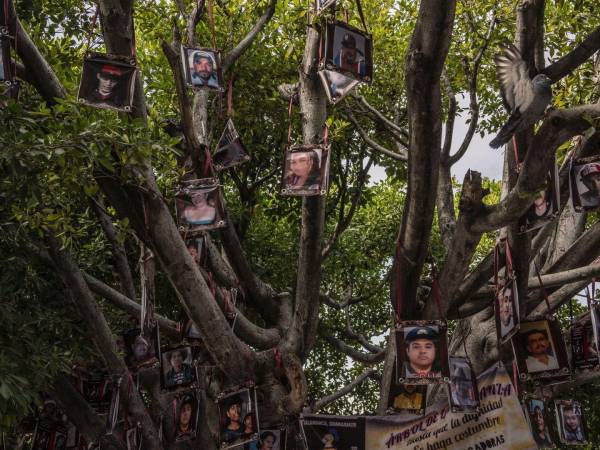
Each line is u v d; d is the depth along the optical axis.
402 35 15.64
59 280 11.05
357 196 15.32
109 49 9.09
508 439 10.88
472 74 13.09
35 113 8.45
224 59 11.52
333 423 11.20
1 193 8.98
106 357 10.93
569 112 7.79
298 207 15.86
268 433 10.99
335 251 17.89
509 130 6.04
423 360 9.74
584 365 11.09
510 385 11.05
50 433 12.15
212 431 11.73
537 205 9.02
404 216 9.86
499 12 12.95
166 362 10.78
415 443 11.18
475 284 11.06
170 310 14.92
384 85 16.11
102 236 13.39
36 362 9.56
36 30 11.29
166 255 9.20
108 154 8.34
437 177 9.35
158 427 11.95
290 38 14.21
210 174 10.12
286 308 12.52
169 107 14.72
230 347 10.03
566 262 11.28
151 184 8.99
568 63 8.93
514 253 9.77
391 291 10.79
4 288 9.52
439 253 18.22
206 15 14.24
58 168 8.87
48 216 9.14
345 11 10.21
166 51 9.35
